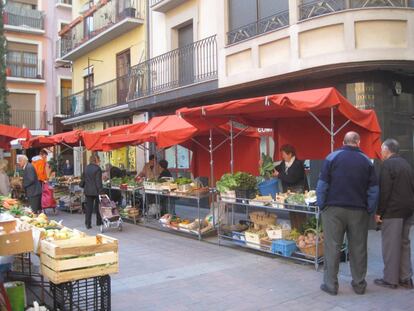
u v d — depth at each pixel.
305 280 6.12
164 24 15.92
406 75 10.42
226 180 8.28
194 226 9.20
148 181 10.99
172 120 10.48
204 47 13.48
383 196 5.66
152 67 16.02
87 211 10.90
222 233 8.68
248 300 5.39
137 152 17.47
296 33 10.08
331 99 6.24
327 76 10.19
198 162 11.40
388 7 9.19
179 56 14.73
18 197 14.50
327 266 5.56
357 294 5.50
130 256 7.75
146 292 5.75
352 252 5.54
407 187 5.63
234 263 7.10
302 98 6.41
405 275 5.72
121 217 11.45
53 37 29.17
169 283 6.12
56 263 4.18
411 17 9.30
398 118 10.31
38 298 5.11
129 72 17.22
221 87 12.30
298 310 5.04
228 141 10.75
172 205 11.98
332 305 5.15
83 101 21.25
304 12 10.12
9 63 27.47
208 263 7.14
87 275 4.32
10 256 4.73
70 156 23.02
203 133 10.76
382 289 5.69
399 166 5.65
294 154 7.76
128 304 5.31
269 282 6.07
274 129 9.18
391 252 5.68
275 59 10.79
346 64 9.31
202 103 14.05
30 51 28.36
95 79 20.84
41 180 13.11
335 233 5.49
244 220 9.05
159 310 5.11
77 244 4.46
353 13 9.24
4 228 4.64
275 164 8.22
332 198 5.48
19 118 27.70
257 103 6.95
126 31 18.02
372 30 9.24
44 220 5.81
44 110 28.45
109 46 19.52
